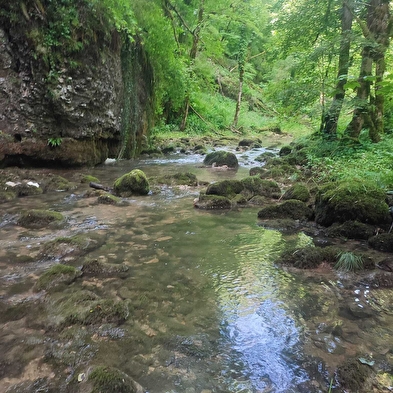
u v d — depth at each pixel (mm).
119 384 2143
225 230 5406
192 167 11867
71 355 2508
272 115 32125
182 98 19906
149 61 14992
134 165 12023
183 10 21250
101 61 10594
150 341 2691
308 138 12750
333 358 2521
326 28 11648
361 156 8914
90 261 3896
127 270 3910
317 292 3492
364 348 2633
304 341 2723
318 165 9562
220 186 7465
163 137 19844
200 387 2246
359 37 9164
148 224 5629
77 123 10195
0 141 8656
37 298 3268
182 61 19500
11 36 8539
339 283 3684
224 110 26750
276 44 14328
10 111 8859
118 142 12617
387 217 5133
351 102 9805
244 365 2453
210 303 3270
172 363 2459
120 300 3254
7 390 2174
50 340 2670
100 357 2494
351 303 3289
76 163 10516
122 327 2859
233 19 23375
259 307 3209
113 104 11641
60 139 9859
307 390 2230
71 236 4957
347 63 10539
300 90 11109
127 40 12352
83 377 2254
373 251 4566
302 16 11789
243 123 27562
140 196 7652
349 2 10086
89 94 10289
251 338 2758
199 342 2693
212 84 27641
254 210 6648
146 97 14938
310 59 10383
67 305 3064
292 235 5246
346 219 5344
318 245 4824
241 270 3984
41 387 2199
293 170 9898
